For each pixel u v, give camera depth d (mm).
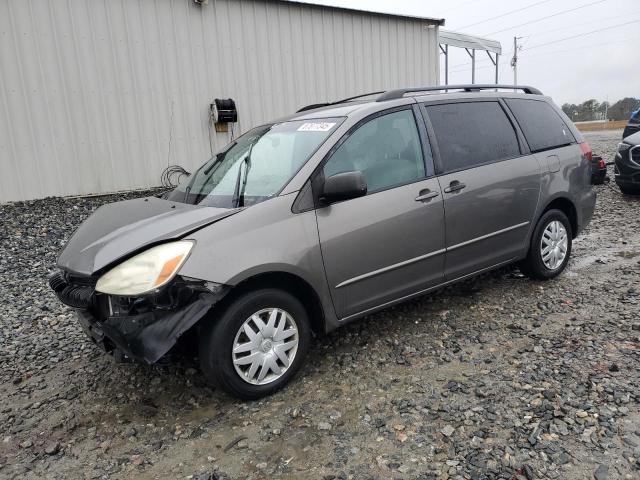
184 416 2980
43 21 7629
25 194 7820
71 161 8102
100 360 3746
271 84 9789
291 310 3146
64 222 7250
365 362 3457
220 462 2537
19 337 4195
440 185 3764
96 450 2709
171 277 2713
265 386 3070
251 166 3594
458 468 2361
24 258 6090
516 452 2441
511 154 4332
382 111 3680
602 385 2953
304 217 3146
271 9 9578
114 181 8492
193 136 9117
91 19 7973
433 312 4246
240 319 2934
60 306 4812
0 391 3383
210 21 8984
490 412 2779
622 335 3584
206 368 2918
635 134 8594
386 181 3549
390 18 11227
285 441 2666
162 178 8898
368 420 2795
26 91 7633
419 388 3084
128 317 2748
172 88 8789
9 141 7598
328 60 10453
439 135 3912
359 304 3453
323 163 3301
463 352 3516
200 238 2846
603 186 9688
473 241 4008
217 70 9180
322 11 10211
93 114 8180
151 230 3018
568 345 3492
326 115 3750
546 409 2764
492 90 4656
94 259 2936
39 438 2846
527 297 4449
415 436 2623
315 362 3504
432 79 12320
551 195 4562
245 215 3002
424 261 3717
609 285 4602
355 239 3320
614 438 2494
